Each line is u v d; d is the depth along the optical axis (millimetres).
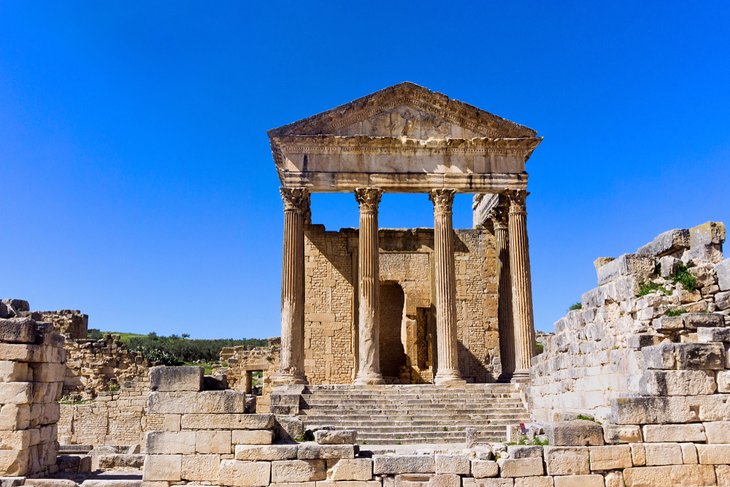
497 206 43062
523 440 15812
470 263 48625
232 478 15109
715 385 14648
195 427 15445
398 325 52719
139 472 19688
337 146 40312
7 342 16719
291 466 15086
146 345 88188
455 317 38469
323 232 48875
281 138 39969
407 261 49594
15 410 16328
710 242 17266
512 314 40969
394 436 28781
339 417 31094
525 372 37781
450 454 15398
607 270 19438
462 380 36875
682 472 14297
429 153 40594
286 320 38188
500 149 40844
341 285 48062
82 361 43375
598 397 19750
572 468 14414
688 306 16766
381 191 40000
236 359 48062
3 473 16031
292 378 37250
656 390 14656
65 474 18312
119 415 40000
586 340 20891
